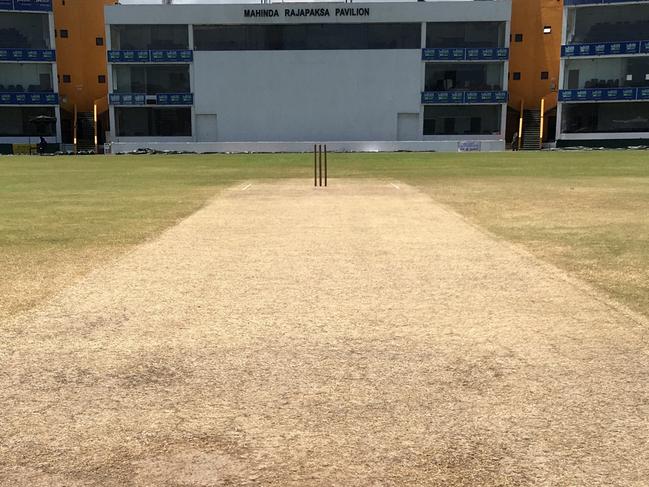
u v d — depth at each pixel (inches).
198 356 152.7
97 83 2209.6
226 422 118.8
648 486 97.2
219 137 2102.6
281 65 2060.8
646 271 234.7
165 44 2080.5
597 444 109.6
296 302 199.5
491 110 2084.2
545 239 308.3
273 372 142.5
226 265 254.8
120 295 208.7
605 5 1905.8
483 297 203.5
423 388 133.0
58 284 223.5
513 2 2129.7
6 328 174.2
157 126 2142.0
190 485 98.2
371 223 368.5
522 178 725.9
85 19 2172.7
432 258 265.6
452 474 100.7
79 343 162.2
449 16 1991.9
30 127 2113.7
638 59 1956.2
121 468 103.3
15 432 115.9
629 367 143.3
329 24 2037.4
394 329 171.9
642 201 474.3
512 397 128.2
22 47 2084.2
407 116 2073.1
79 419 120.7
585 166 979.9
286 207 447.8
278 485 98.0
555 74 2128.4
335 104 2073.1
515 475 100.3
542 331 168.7
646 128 1982.0
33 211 437.4
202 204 473.1
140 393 132.1
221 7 2017.7
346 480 99.2
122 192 585.9
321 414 121.6
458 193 543.8
